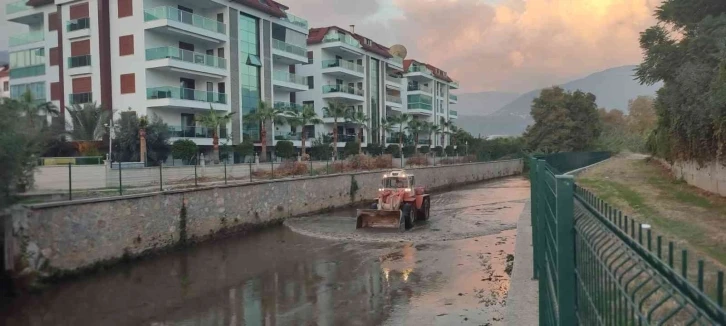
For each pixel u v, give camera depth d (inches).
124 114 1187.9
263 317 394.6
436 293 443.5
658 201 676.7
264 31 1609.3
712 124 675.4
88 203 558.9
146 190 707.4
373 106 2295.8
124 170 841.5
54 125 1150.3
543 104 2630.4
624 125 3555.6
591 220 130.6
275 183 943.7
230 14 1465.3
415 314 386.6
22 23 1605.6
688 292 70.6
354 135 2084.2
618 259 106.0
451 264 555.8
